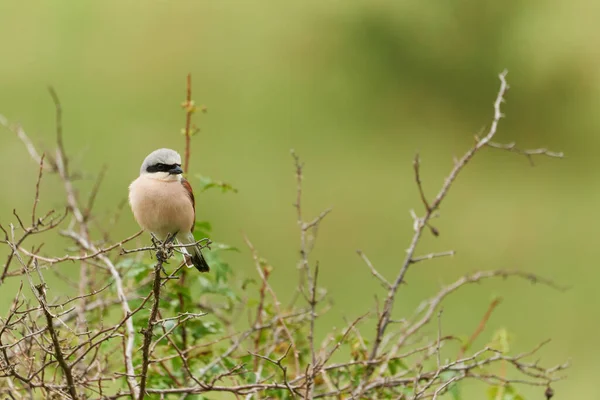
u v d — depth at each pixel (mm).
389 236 16875
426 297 14195
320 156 21031
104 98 21609
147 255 7898
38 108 20719
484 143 7172
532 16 23953
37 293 5688
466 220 18109
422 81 24250
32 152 8242
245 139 21234
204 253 6961
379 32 24516
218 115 22250
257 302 7238
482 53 24000
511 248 16984
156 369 6746
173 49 24141
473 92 24047
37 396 6859
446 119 23656
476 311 13891
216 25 25125
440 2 24219
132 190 7031
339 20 25234
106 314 7250
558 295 14828
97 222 7922
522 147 23312
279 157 20547
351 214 17766
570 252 16844
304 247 7035
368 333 12156
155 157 6996
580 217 18703
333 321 12750
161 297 6941
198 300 7652
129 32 24391
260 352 7008
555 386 11609
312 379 6074
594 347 13047
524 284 15211
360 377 6750
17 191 14562
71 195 7938
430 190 19625
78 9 24266
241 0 25859
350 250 16250
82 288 7141
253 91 23281
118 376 6188
